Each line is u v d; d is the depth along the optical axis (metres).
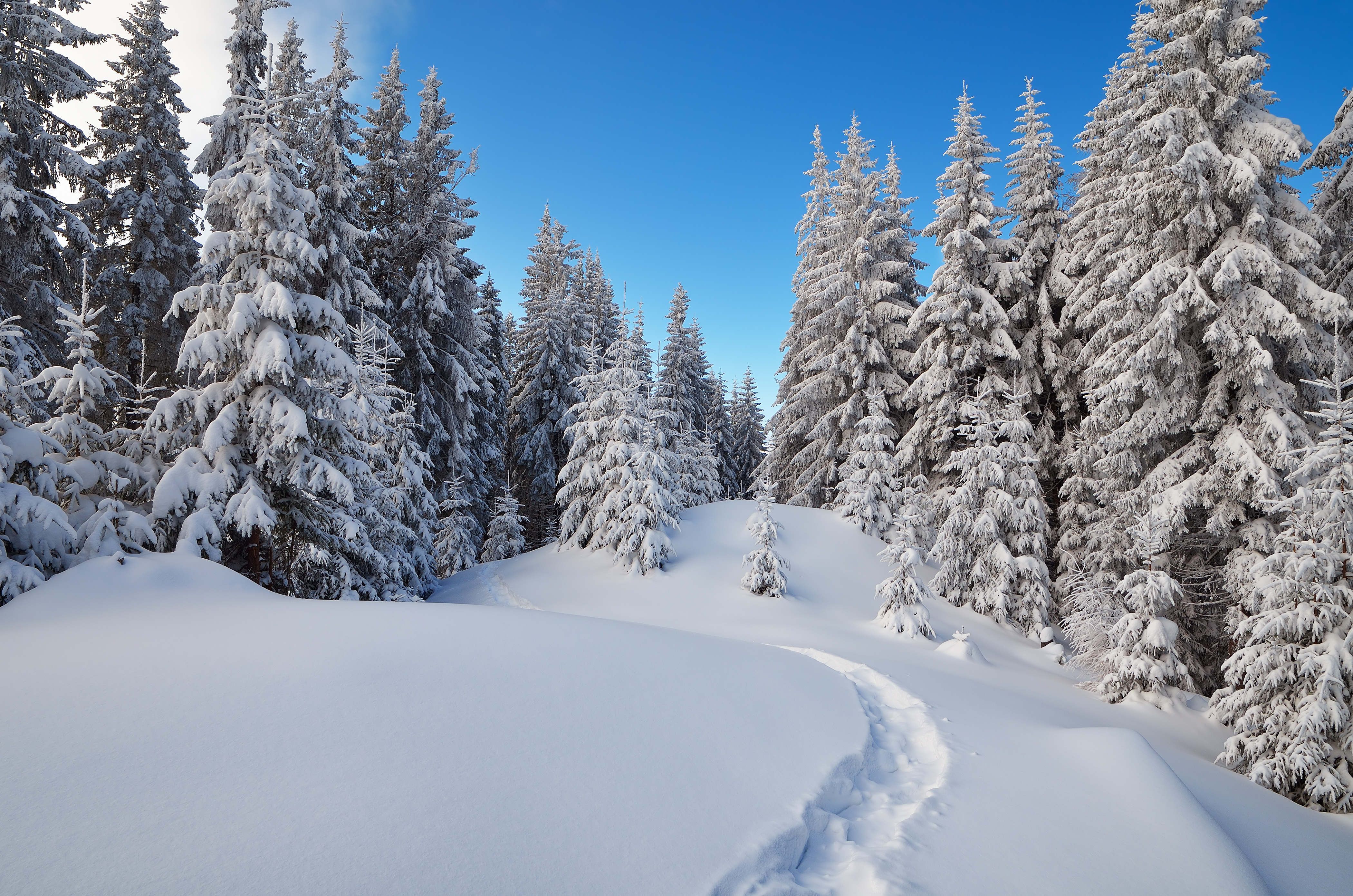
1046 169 24.00
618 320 46.03
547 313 36.19
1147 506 15.13
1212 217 14.50
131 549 9.41
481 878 3.25
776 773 5.27
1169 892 4.33
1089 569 17.88
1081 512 19.12
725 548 22.09
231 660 5.60
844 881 4.16
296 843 3.29
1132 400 15.66
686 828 4.14
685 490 30.36
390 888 3.04
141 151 20.88
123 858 3.02
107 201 19.94
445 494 26.75
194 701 4.73
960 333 22.80
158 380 20.88
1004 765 6.41
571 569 21.58
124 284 20.00
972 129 23.23
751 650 9.00
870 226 27.22
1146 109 16.20
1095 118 21.47
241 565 12.33
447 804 3.85
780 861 4.15
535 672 6.18
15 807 3.31
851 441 26.84
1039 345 23.23
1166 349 14.82
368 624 6.99
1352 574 9.22
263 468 11.22
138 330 19.95
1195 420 15.47
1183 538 15.17
